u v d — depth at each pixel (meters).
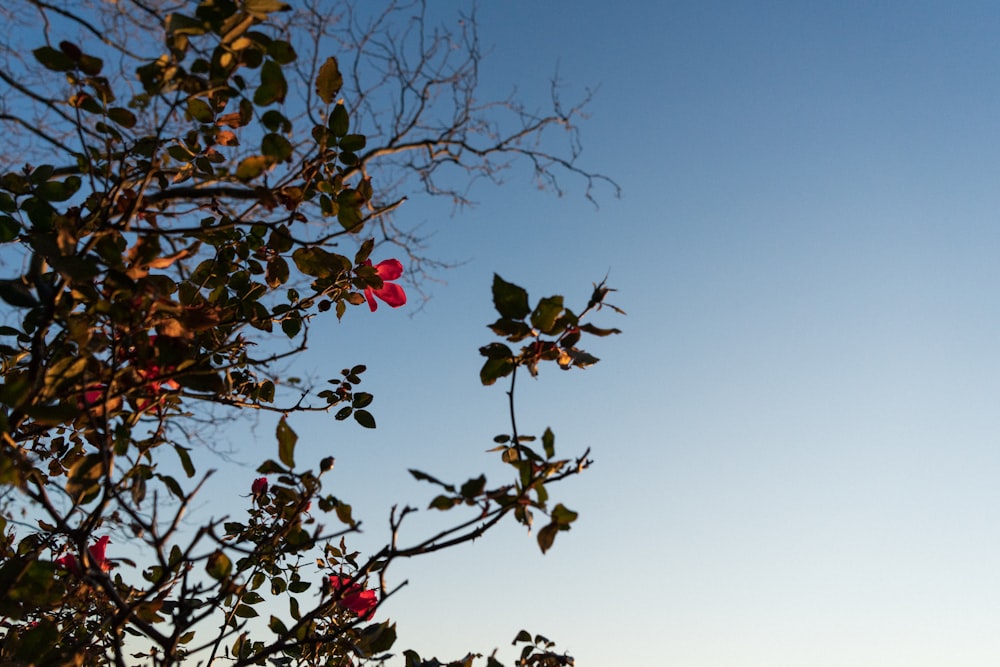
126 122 2.12
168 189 2.32
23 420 1.98
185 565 2.02
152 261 1.95
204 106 2.26
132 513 1.75
